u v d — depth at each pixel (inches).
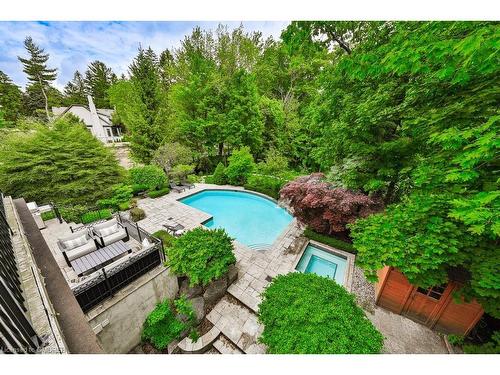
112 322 172.7
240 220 433.1
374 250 153.0
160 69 1059.9
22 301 102.8
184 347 180.2
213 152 800.3
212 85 686.5
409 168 195.0
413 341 185.0
